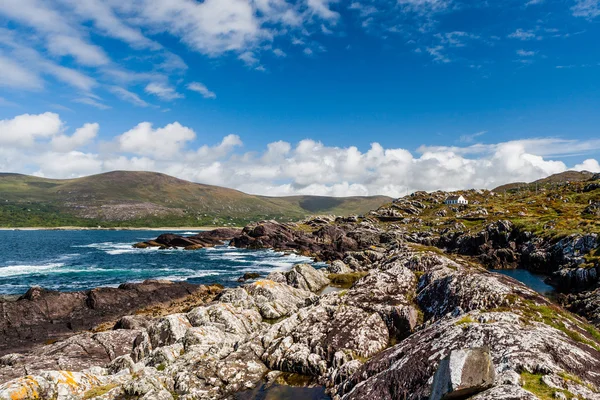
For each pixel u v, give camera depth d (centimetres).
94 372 2627
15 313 4428
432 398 1277
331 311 3170
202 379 2444
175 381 2427
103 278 7881
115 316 4956
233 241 16262
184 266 9869
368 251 10194
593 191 18175
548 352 1628
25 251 13062
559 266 7794
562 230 9575
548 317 2262
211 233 18888
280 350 2756
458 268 3575
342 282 6731
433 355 1809
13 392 2012
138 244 15312
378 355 2288
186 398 2236
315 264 10381
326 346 2691
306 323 3048
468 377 1173
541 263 8706
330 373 2436
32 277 7888
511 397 1119
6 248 13962
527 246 9881
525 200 19412
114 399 2172
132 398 2183
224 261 11044
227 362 2631
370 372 2089
